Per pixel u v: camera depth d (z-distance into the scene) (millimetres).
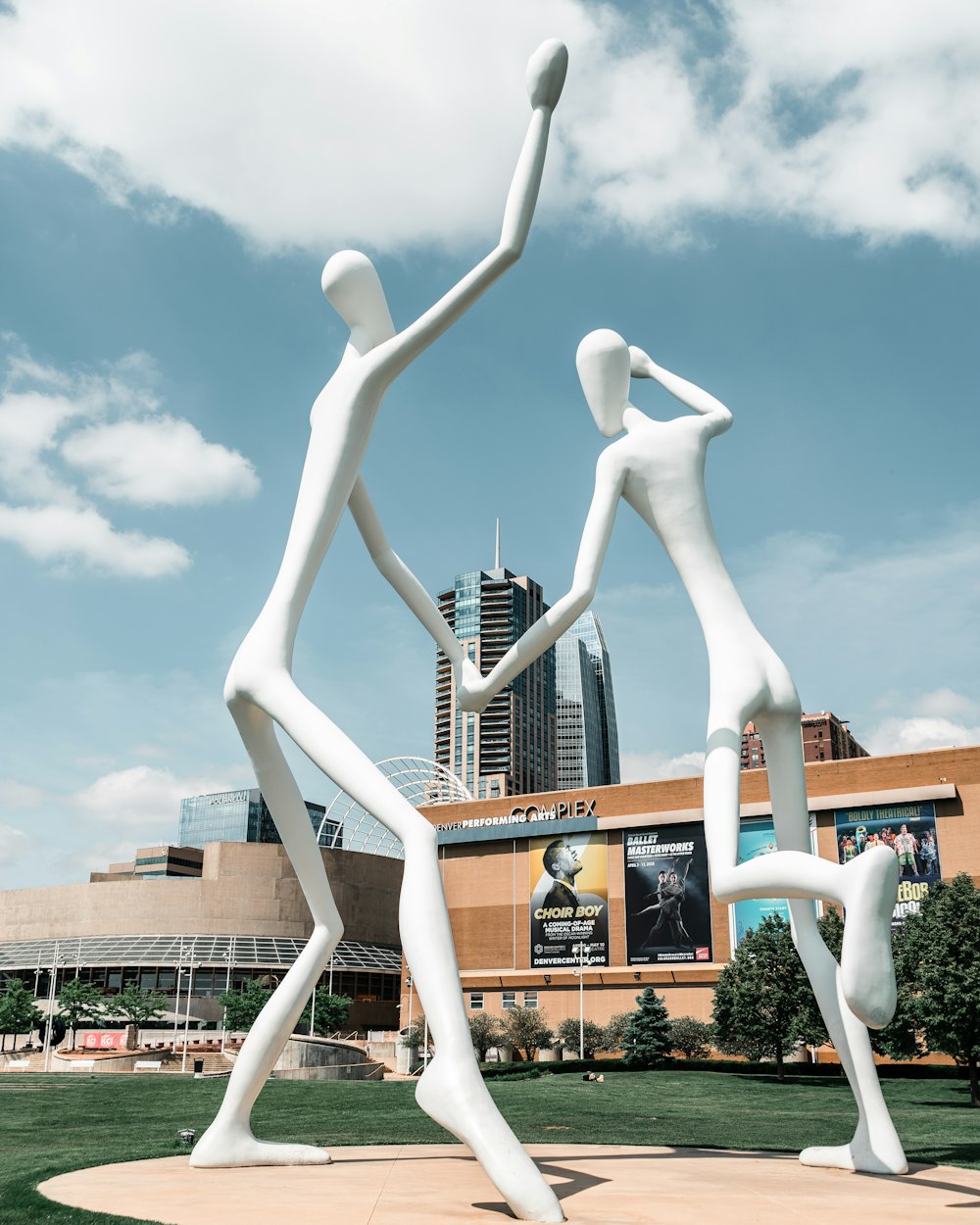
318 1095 31109
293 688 11859
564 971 66188
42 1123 21500
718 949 61938
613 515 13406
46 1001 99062
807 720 158375
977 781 55812
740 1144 17219
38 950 106188
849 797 58281
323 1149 13461
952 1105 32031
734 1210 8953
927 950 35094
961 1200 9688
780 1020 43844
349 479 12539
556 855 68625
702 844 63938
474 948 69938
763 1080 45094
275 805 12797
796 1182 10945
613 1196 9781
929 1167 12484
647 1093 35781
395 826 10789
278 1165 12180
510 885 70000
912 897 55938
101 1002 90875
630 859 66188
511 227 11703
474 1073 9500
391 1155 13445
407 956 10219
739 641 13023
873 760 58594
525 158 11664
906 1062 51469
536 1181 8648
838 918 43531
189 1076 44594
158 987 100750
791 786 13312
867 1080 12164
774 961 44406
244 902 105375
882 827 57344
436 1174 11328
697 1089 38781
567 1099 31219
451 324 12086
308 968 12500
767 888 11211
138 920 105188
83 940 105375
